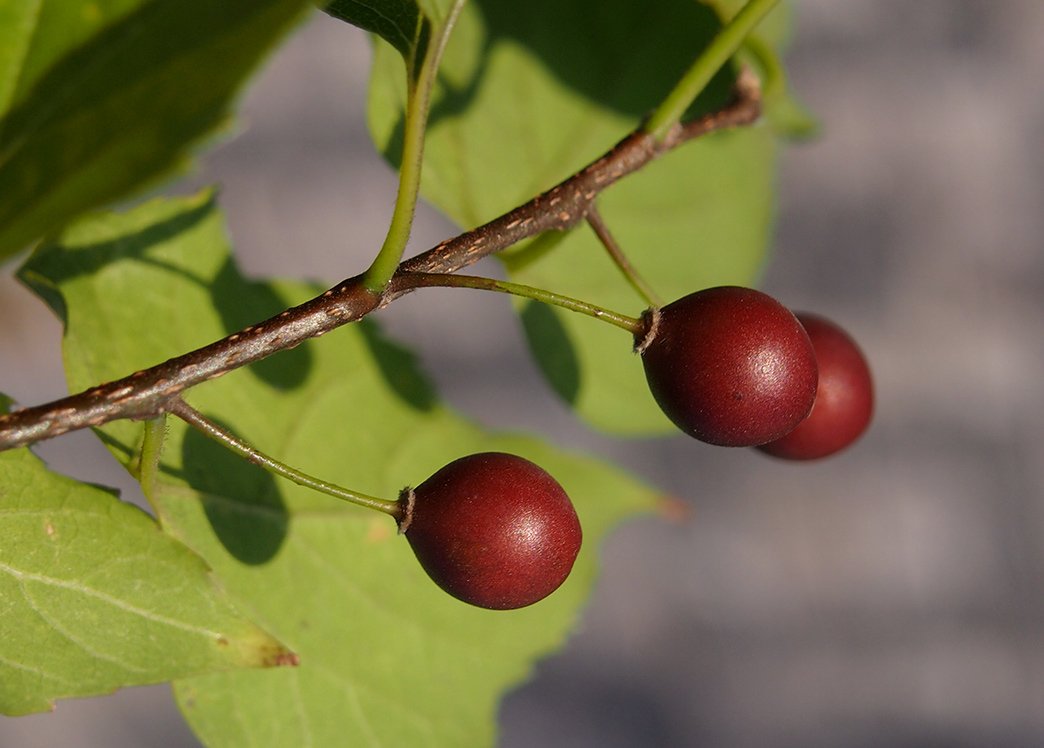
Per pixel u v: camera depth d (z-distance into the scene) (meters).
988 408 0.47
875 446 0.48
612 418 0.22
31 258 0.19
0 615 0.18
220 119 0.16
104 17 0.16
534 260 0.20
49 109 0.16
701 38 0.21
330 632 0.20
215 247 0.20
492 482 0.18
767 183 0.22
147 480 0.18
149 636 0.18
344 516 0.20
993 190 0.47
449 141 0.21
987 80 0.47
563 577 0.18
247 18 0.16
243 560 0.19
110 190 0.16
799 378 0.18
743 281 0.22
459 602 0.21
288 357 0.20
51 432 0.17
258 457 0.18
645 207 0.22
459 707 0.21
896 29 0.47
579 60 0.21
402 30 0.17
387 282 0.18
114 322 0.19
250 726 0.19
